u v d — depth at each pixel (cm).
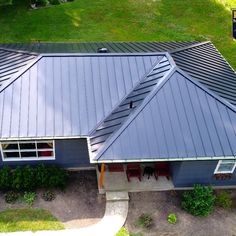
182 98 1808
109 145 1636
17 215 1736
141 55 2003
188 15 3562
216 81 2000
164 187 1923
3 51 2086
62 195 1850
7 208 1764
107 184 1900
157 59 2003
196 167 1841
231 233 1764
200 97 1823
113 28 3269
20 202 1794
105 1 3647
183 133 1708
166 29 3334
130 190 1892
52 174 1859
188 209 1817
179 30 3341
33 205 1789
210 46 2439
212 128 1738
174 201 1873
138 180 1938
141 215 1786
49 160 1928
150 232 1719
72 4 3553
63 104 1808
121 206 1823
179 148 1664
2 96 1786
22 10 3384
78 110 1802
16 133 1697
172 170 1938
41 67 1898
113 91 1880
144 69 1962
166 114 1752
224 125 1755
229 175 1905
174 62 1952
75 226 1717
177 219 1788
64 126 1747
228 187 1981
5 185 1819
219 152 1672
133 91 1889
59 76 1886
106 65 1953
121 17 3428
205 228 1769
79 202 1825
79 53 1972
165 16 3516
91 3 3597
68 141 1850
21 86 1828
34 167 1936
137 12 3525
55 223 1720
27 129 1714
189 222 1784
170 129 1711
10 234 1656
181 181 1905
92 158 1611
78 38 3080
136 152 1634
